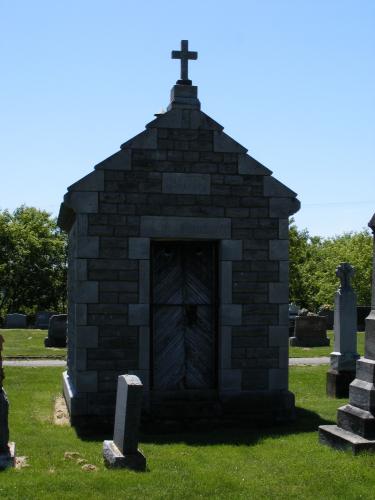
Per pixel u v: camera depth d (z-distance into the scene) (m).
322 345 28.81
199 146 13.27
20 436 11.51
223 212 13.30
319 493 8.16
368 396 10.04
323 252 72.44
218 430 12.69
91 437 11.89
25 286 56.69
